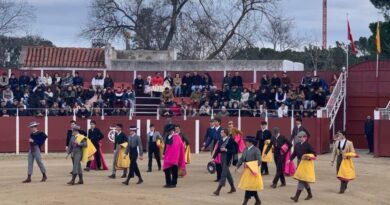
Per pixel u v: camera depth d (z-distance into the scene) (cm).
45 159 3522
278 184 2438
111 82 4222
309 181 2114
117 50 5431
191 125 3953
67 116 3947
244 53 6519
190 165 3128
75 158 2411
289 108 3906
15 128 3934
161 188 2319
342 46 6906
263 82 4072
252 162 1981
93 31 5988
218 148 2252
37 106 3962
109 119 3950
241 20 5888
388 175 2830
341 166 2298
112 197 2112
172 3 5812
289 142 2377
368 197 2273
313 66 6725
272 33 7219
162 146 2880
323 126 3806
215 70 4719
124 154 2575
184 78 4266
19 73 4362
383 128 3591
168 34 5916
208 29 5862
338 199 2197
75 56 5347
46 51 5378
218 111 3962
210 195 2175
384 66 4119
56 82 4178
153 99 4191
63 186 2359
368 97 4131
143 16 5975
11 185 2394
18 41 7438
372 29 5366
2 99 3994
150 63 4988
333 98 4019
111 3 5953
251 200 2114
